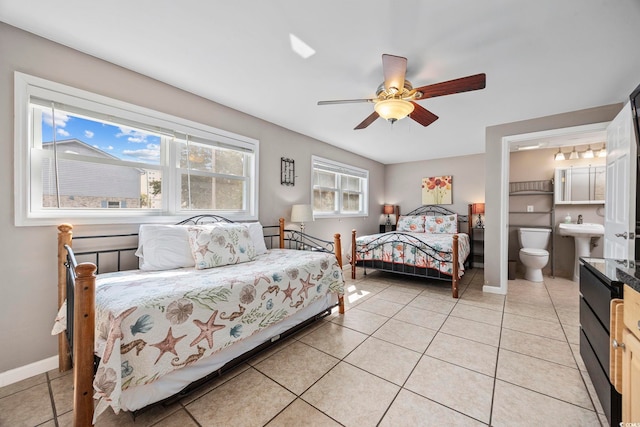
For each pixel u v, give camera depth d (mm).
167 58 1936
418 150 4742
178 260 2037
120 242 2070
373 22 1544
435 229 4844
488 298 3133
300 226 3730
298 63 1987
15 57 1611
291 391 1521
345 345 2045
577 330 2277
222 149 2826
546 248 4094
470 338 2145
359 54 1865
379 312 2711
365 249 4008
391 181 5969
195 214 2584
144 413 1354
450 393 1492
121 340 1133
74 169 1898
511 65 1974
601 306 1250
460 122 3211
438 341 2098
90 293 1112
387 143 4277
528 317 2564
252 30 1630
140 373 1178
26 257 1672
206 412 1362
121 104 2035
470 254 4793
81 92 1852
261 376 1662
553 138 3074
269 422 1291
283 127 3484
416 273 3561
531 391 1503
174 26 1598
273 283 1868
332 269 2527
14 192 1619
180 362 1313
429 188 5469
